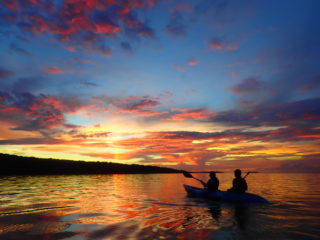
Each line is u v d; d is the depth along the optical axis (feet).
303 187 49.03
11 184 56.39
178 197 33.60
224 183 65.72
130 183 67.05
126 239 13.21
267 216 19.81
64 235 14.12
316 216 19.79
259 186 51.88
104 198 31.86
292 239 13.30
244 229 15.47
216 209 23.44
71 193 37.86
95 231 14.96
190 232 14.70
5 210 22.41
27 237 13.83
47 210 22.45
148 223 17.13
